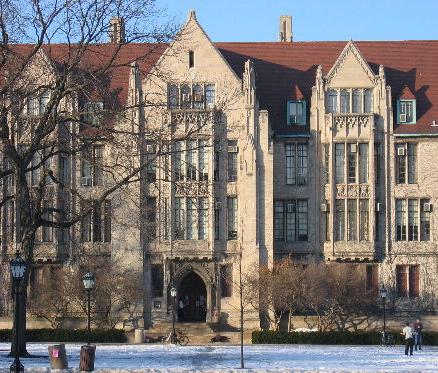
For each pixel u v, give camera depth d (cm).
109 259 8588
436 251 8800
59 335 7925
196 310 8825
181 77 8631
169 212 8519
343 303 8406
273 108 8988
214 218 8612
